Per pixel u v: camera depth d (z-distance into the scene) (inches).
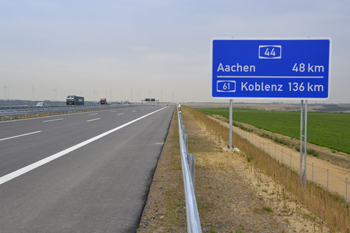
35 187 261.3
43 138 589.3
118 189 260.2
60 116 1347.2
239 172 358.6
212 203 241.9
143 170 334.0
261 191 285.6
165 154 440.5
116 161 381.4
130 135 657.0
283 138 1263.5
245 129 1518.2
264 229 199.5
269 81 428.1
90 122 1003.3
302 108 402.0
